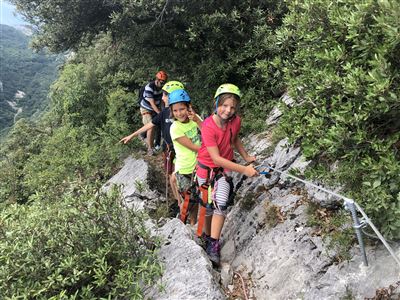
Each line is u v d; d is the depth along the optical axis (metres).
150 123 4.95
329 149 2.64
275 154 4.35
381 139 2.64
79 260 2.97
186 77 8.02
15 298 2.64
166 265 3.21
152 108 6.77
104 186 6.93
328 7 2.84
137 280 2.97
